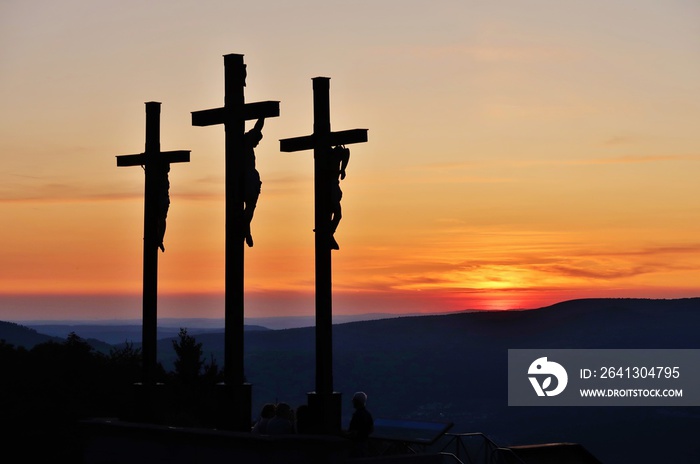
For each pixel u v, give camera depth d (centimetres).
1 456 2558
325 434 1638
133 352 3528
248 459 1484
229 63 1842
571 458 1958
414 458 1608
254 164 1827
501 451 1898
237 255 1798
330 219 1727
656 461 12181
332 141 1738
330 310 1702
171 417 2389
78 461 2553
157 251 2005
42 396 2830
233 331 1780
